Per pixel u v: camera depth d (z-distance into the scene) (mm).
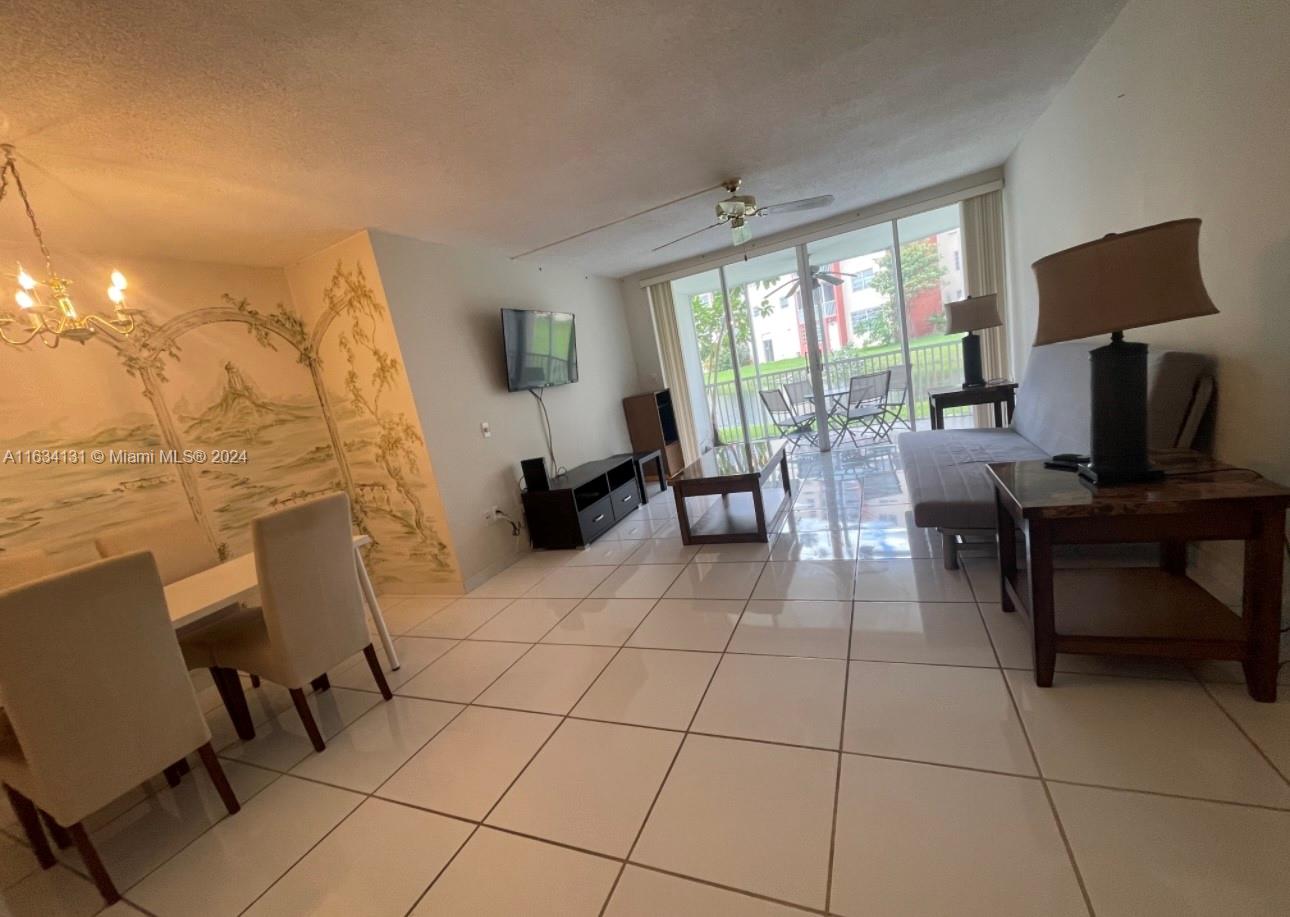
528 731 1925
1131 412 1523
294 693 1983
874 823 1301
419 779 1783
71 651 1430
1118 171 2398
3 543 2316
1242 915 981
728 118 2520
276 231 2881
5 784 1587
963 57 2355
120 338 2734
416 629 3047
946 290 5516
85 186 2082
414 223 3135
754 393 6703
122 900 1521
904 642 2018
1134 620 1615
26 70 1422
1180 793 1230
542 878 1327
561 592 3193
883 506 3584
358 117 1958
